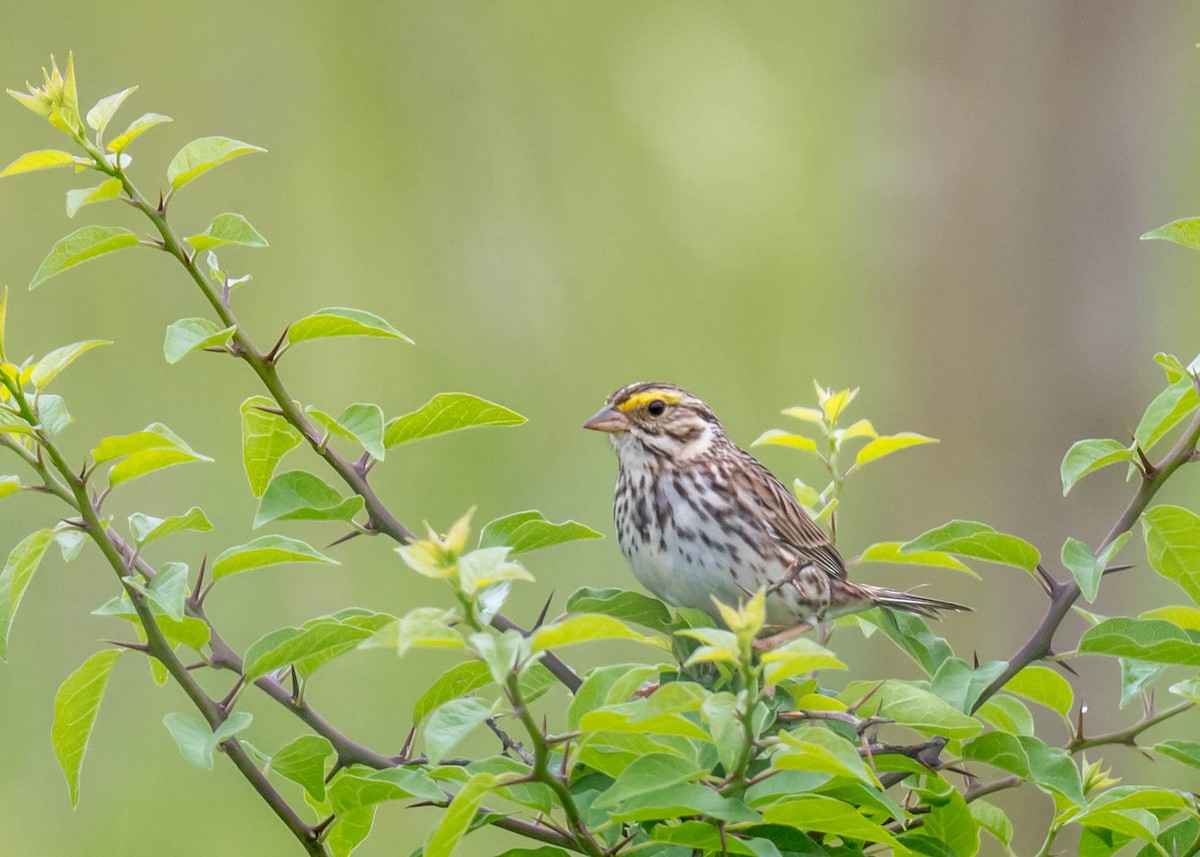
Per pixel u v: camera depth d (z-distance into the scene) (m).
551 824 5.19
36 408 5.21
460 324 14.90
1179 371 5.66
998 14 15.72
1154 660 5.57
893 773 5.74
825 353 16.61
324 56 15.11
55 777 12.57
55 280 14.24
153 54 15.03
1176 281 16.27
